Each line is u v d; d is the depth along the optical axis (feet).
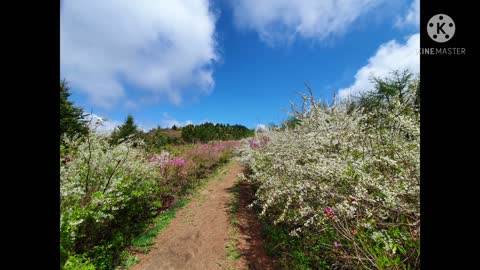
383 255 5.37
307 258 8.47
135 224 12.00
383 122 9.67
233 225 12.80
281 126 20.38
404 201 6.35
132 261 9.36
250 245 10.62
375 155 8.60
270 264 9.07
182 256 9.87
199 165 25.03
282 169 10.91
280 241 10.16
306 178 9.00
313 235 8.54
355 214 6.90
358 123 11.40
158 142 27.48
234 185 21.90
